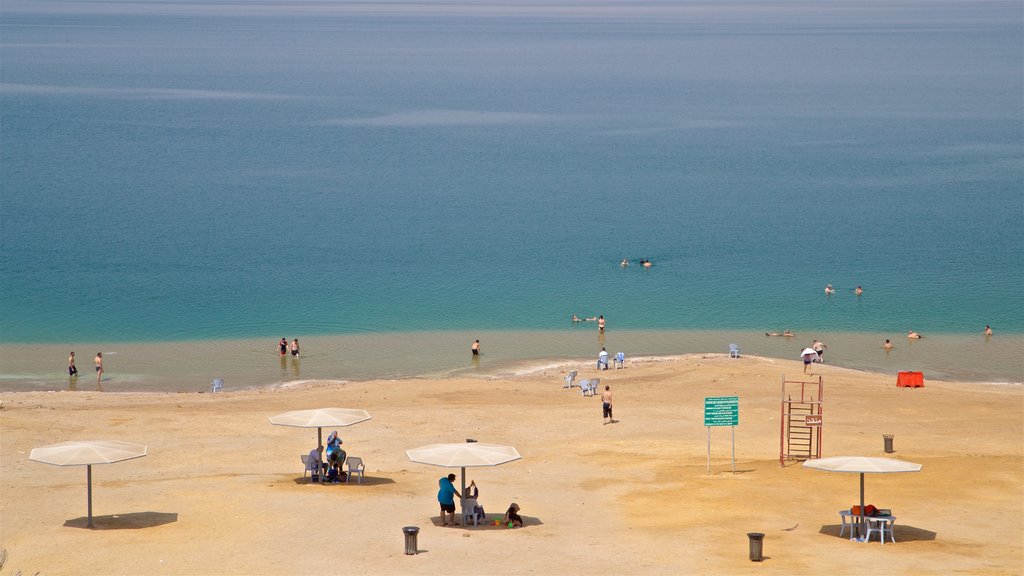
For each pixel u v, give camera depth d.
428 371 109.50
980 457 70.00
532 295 148.50
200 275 160.50
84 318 134.50
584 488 63.34
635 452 73.50
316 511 56.94
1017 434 77.50
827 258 173.62
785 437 77.00
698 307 141.50
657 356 115.31
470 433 79.31
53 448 54.75
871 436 76.81
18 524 54.84
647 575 45.66
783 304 143.50
